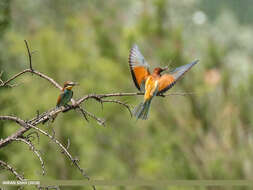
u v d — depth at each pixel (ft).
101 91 55.98
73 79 58.44
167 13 55.16
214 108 52.54
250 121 51.34
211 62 51.83
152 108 55.47
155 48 53.26
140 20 53.88
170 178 52.39
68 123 53.26
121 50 55.88
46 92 53.57
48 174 47.44
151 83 23.53
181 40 52.60
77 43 60.08
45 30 59.67
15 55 55.31
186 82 52.37
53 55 56.95
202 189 48.11
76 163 22.57
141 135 59.82
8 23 45.16
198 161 51.98
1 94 38.47
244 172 49.93
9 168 23.11
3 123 35.96
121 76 56.03
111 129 59.26
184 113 53.93
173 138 53.52
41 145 46.78
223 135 52.01
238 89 51.06
